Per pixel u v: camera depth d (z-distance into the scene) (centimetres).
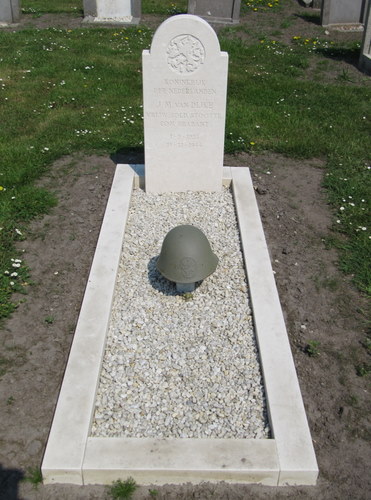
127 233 255
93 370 178
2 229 254
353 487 155
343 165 329
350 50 543
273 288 217
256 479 153
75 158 328
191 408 171
